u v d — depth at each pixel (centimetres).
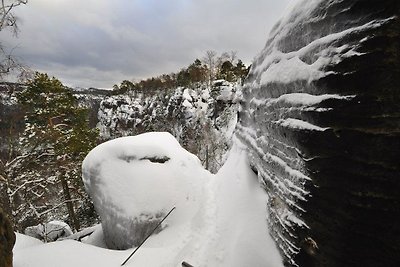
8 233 472
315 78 349
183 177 863
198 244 645
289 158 455
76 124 1845
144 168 862
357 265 334
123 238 782
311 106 358
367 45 282
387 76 274
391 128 281
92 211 2112
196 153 3025
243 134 912
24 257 612
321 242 373
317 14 366
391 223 297
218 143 3094
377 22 274
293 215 443
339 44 316
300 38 415
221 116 3716
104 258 623
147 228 755
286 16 480
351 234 332
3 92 951
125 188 838
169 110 5153
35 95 1598
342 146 321
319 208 369
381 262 312
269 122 551
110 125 7419
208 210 746
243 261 548
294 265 443
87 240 1006
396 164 285
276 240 520
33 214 1472
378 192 300
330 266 367
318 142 349
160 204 788
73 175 1702
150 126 5147
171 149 937
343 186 329
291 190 442
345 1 309
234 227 633
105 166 903
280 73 463
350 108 304
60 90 1711
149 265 593
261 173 651
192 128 4166
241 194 710
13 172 1216
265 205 620
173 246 658
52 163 1465
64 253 636
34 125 1438
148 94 7094
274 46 530
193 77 5666
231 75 4775
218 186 841
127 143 926
